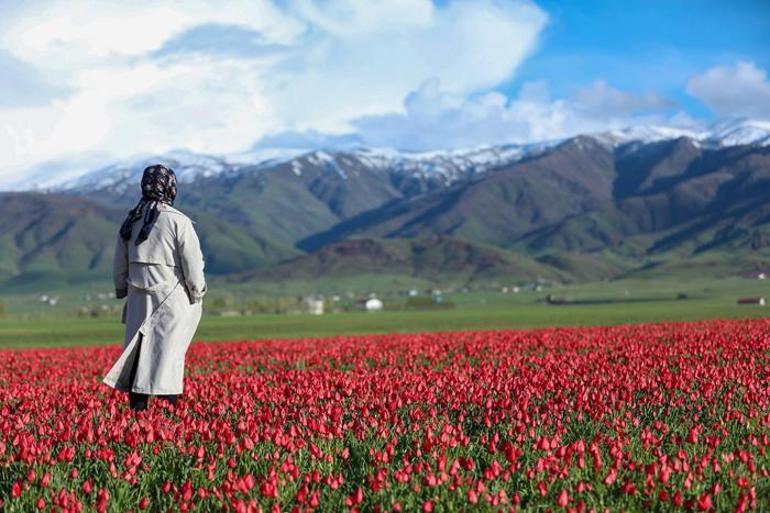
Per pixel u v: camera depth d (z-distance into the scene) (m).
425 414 12.20
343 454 9.85
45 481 8.45
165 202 12.56
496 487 8.43
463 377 16.36
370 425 11.47
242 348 28.61
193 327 12.62
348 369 21.23
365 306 195.62
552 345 25.66
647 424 12.08
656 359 19.73
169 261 12.27
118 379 12.37
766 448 9.92
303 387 15.19
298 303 181.88
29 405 14.09
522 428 10.86
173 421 12.23
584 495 8.33
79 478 9.20
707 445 10.02
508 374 16.94
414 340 30.05
